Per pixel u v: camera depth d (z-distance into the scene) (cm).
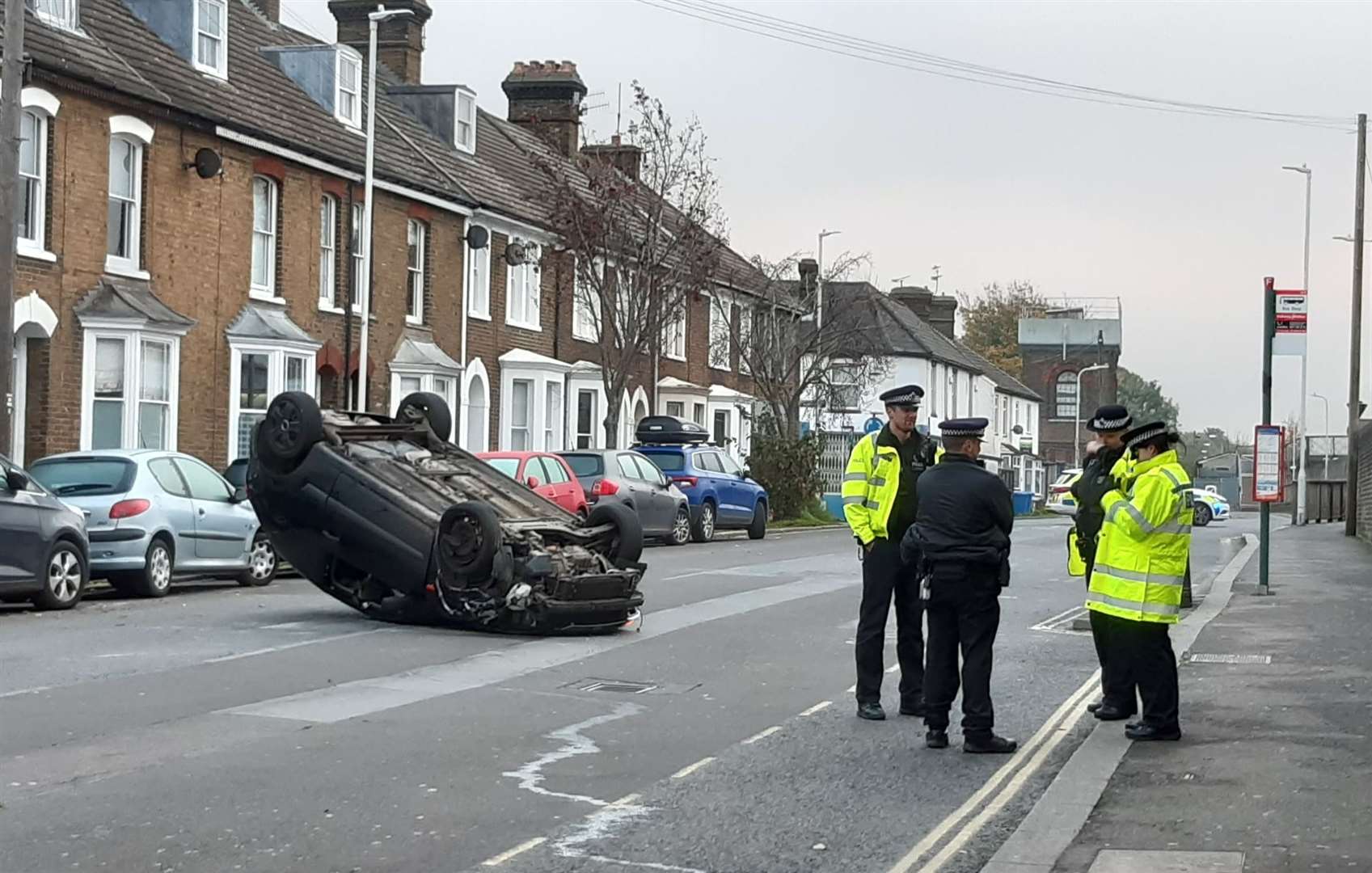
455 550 1478
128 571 1812
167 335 2502
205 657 1291
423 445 1695
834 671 1315
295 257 2886
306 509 1548
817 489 4366
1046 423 9812
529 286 3828
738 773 902
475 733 998
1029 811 815
